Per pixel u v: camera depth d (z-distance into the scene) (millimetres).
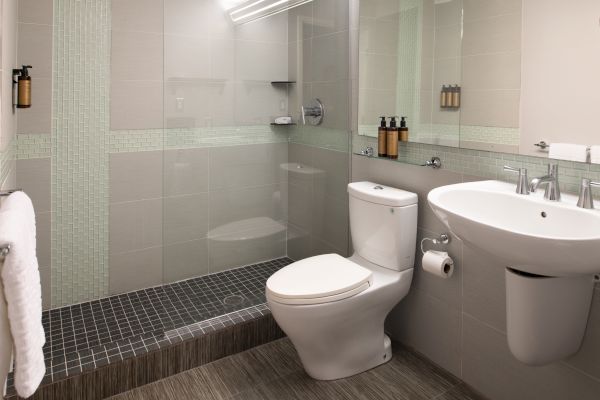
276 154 3010
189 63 2600
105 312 2467
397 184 2262
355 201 2252
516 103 1658
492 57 1734
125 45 2557
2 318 941
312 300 1801
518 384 1753
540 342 1430
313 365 2033
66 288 2562
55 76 2381
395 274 2078
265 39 2848
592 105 1436
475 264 1873
